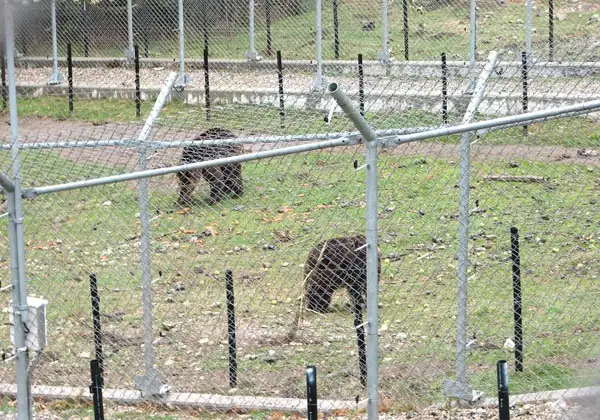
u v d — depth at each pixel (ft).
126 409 33.76
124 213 48.21
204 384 35.35
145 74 79.51
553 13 76.59
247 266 44.55
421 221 47.29
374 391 26.89
